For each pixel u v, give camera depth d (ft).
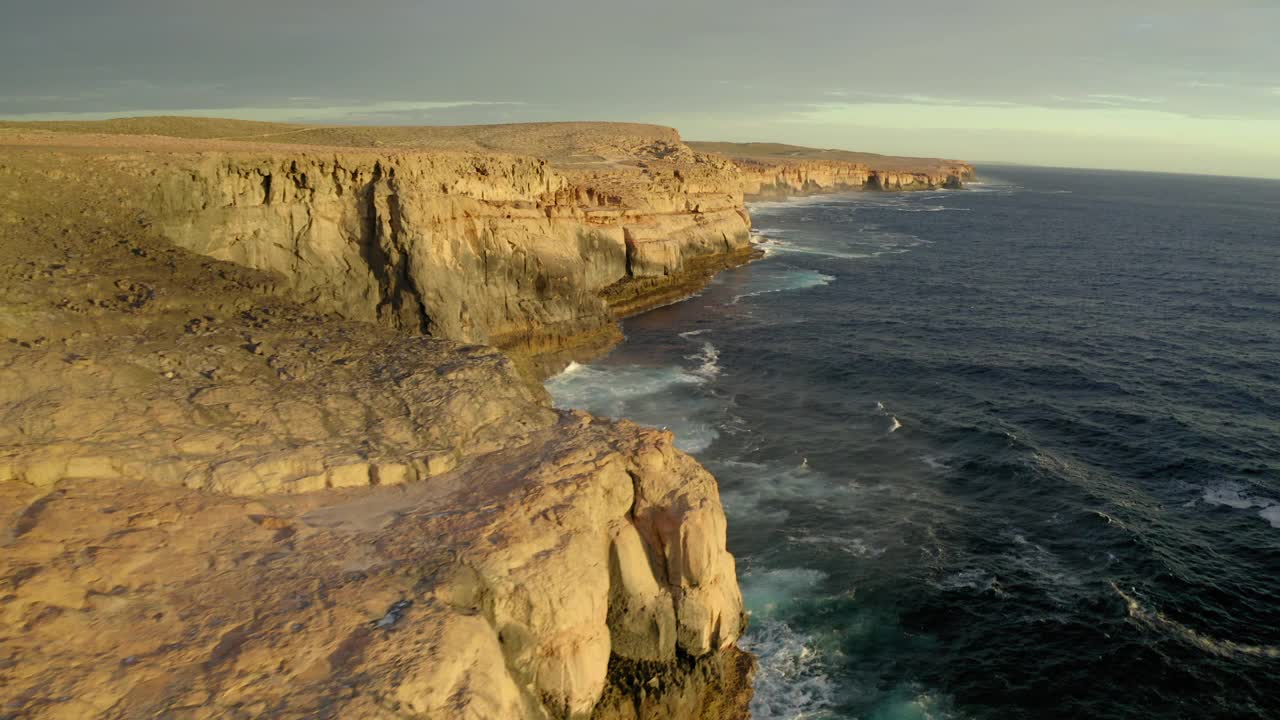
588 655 65.10
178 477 67.00
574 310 192.44
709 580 75.41
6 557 54.08
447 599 56.59
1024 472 125.80
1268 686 81.71
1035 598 95.20
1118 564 101.40
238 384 83.82
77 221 117.29
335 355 95.55
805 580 98.02
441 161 168.96
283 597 54.90
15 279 95.09
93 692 45.50
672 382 166.71
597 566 67.56
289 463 70.38
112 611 51.75
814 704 79.20
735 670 81.35
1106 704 79.66
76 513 59.88
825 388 165.48
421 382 88.58
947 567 101.04
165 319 98.53
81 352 83.56
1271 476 125.70
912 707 79.05
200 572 56.70
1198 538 108.58
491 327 175.52
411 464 72.54
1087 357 189.57
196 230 129.90
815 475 125.18
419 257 149.59
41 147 132.46
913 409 153.79
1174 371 178.60
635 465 75.97
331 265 147.02
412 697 48.39
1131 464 131.03
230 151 142.31
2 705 43.57
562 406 150.51
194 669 48.03
